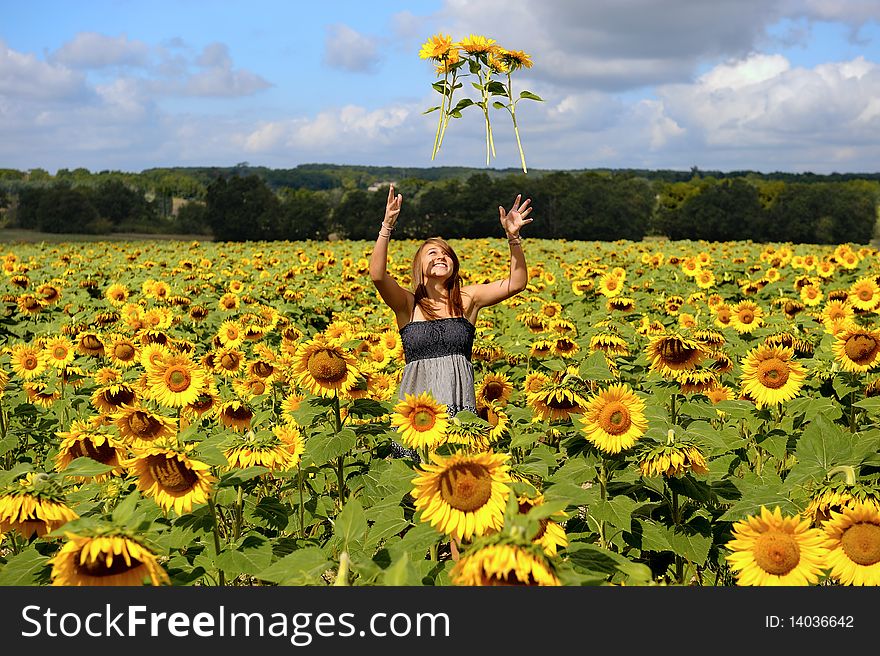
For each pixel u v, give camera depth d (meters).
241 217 73.50
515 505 2.19
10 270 17.19
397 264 18.69
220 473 3.80
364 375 4.27
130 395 5.39
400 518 3.46
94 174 126.12
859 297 9.85
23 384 6.27
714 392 5.28
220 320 11.19
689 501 3.68
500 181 78.62
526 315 9.20
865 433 4.55
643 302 12.34
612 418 3.45
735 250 24.67
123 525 2.31
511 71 4.17
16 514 2.70
